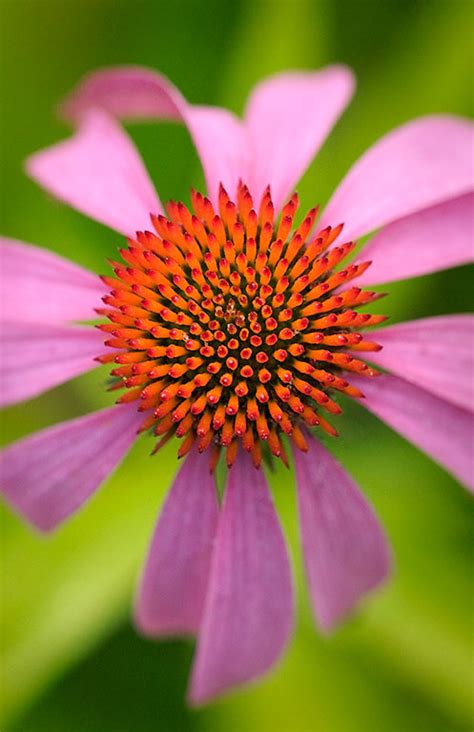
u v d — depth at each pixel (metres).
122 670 0.26
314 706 0.25
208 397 0.21
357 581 0.21
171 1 0.27
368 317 0.21
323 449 0.21
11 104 0.27
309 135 0.23
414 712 0.25
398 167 0.22
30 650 0.24
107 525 0.25
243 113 0.26
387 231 0.22
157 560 0.21
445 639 0.24
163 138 0.27
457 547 0.26
